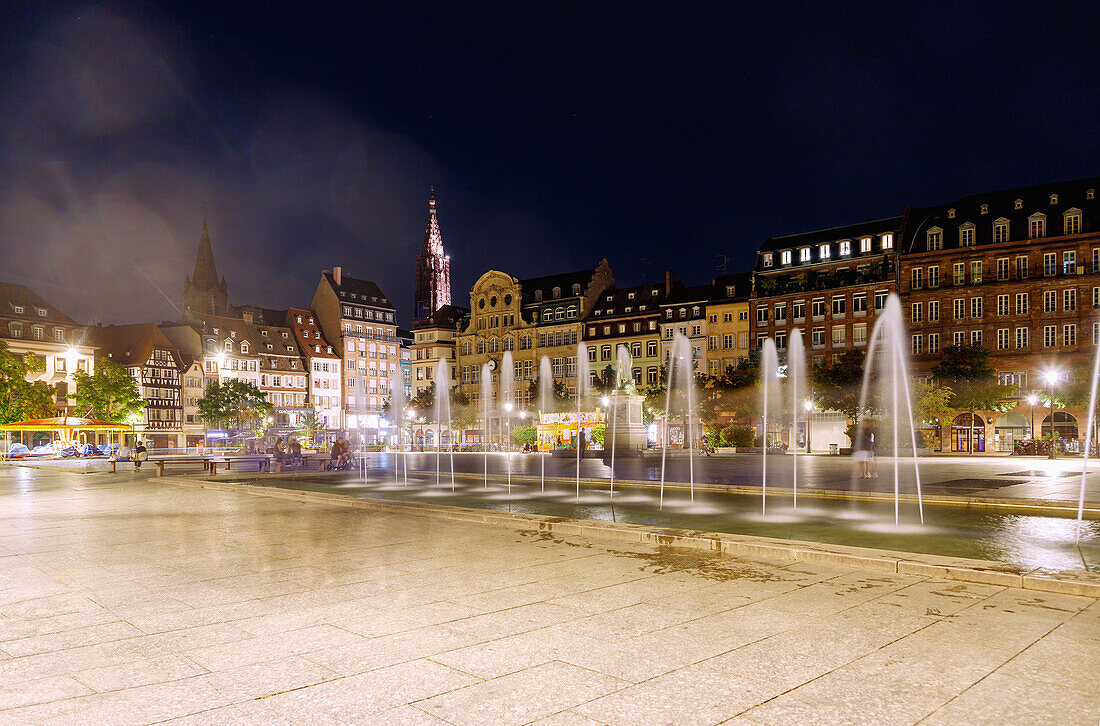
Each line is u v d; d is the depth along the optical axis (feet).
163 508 62.03
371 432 424.05
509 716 16.58
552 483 90.53
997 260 230.89
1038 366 220.64
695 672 19.27
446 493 77.10
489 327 355.15
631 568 33.04
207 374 349.61
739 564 33.91
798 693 17.78
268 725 16.17
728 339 282.36
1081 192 226.58
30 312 293.64
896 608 25.59
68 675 19.44
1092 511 54.80
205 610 26.12
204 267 467.11
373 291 450.30
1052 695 17.49
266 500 69.36
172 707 17.22
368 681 18.85
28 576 32.32
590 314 326.03
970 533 45.42
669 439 245.65
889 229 255.70
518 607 26.17
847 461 149.59
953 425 226.38
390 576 31.65
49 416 226.58
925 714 16.47
